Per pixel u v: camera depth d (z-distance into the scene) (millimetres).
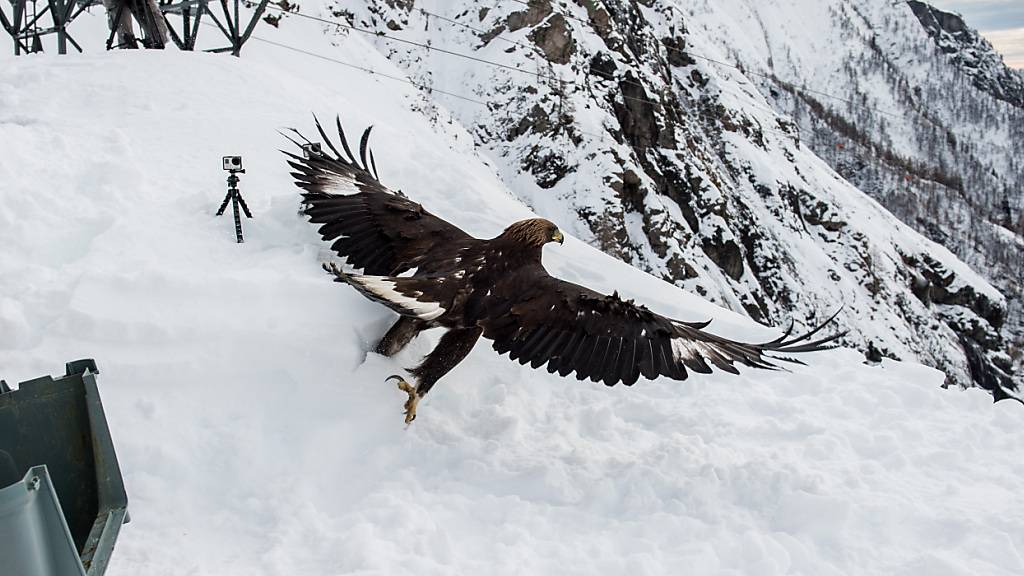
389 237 6469
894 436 6348
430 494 5438
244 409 5824
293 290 6551
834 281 54812
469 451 5891
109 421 5523
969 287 72062
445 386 6578
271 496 5254
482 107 34812
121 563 4574
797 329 48188
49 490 3254
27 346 5906
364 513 5082
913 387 7074
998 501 5469
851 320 53344
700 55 63844
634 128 40312
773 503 5398
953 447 6270
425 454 5852
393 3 36062
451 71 35969
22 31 19828
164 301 6258
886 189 142750
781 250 52750
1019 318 111125
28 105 10422
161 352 5957
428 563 4605
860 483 5668
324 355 6191
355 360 6297
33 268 6469
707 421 6578
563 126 34531
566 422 6535
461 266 5859
